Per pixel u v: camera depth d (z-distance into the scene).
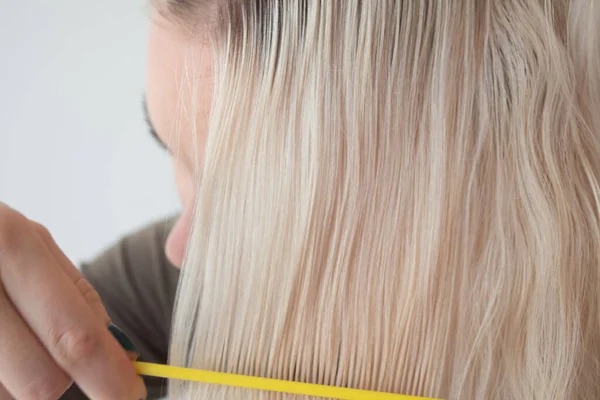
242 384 0.35
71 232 0.54
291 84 0.36
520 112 0.36
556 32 0.37
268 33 0.37
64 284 0.31
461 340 0.36
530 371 0.37
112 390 0.31
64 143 0.54
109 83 0.52
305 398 0.36
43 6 0.52
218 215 0.38
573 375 0.37
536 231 0.36
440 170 0.36
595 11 0.37
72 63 0.53
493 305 0.36
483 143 0.36
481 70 0.36
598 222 0.37
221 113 0.38
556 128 0.36
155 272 0.52
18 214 0.32
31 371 0.30
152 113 0.50
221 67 0.38
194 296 0.40
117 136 0.52
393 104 0.36
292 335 0.36
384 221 0.36
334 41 0.36
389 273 0.36
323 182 0.36
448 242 0.36
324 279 0.36
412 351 0.35
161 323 0.51
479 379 0.37
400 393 0.36
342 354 0.35
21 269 0.30
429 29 0.35
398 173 0.36
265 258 0.36
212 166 0.38
